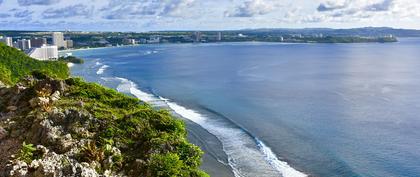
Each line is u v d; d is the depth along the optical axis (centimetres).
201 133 9512
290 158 7825
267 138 9094
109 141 4938
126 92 15800
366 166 7388
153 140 4938
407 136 8994
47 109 5738
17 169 3991
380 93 14225
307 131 9569
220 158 7800
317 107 12125
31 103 6181
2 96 6938
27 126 5434
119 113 6003
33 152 4503
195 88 16338
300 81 17825
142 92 15762
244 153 8100
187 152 4900
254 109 12044
